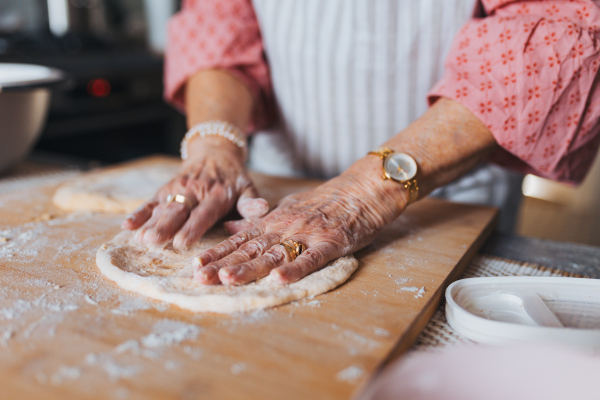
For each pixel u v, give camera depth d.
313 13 0.97
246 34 1.06
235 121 0.96
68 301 0.56
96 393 0.40
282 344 0.48
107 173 1.09
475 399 0.37
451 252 0.72
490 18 0.75
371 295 0.59
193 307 0.54
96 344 0.47
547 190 2.26
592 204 2.13
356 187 0.73
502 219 1.12
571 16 0.71
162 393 0.40
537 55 0.69
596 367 0.39
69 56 2.05
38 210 0.90
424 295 0.59
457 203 0.97
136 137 2.30
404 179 0.72
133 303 0.56
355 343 0.48
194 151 0.89
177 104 1.17
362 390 0.41
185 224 0.73
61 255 0.70
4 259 0.68
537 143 0.74
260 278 0.60
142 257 0.68
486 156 0.82
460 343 0.52
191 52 1.05
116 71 2.06
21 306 0.55
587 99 0.71
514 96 0.71
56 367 0.44
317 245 0.64
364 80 1.00
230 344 0.48
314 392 0.41
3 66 1.18
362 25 0.94
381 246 0.75
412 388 0.37
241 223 0.74
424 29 0.92
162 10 2.49
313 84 1.05
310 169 1.19
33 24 2.22
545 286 0.59
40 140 1.92
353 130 1.08
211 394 0.40
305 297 0.58
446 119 0.76
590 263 0.75
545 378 0.38
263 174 1.12
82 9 2.33
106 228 0.82
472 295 0.58
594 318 0.54
